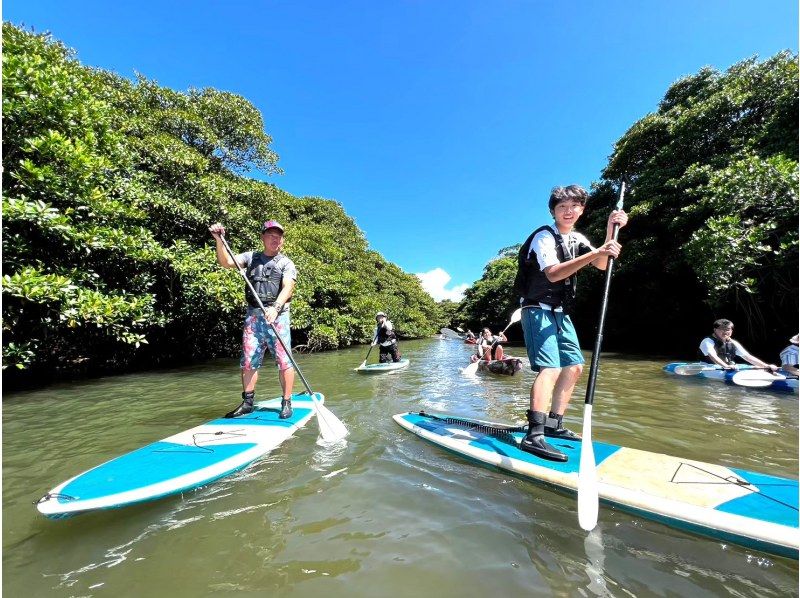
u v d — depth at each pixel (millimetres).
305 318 12773
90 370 7648
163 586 1452
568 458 2354
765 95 10273
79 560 1605
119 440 3225
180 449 2654
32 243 5559
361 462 2639
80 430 3518
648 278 13047
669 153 12438
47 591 1419
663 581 1429
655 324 13562
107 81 9633
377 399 4844
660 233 12336
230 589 1433
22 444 3127
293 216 22672
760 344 9875
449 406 4477
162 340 9164
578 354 2719
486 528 1804
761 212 8375
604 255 2309
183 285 7926
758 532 1574
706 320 11805
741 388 5133
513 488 2215
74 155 5527
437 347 17781
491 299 29312
